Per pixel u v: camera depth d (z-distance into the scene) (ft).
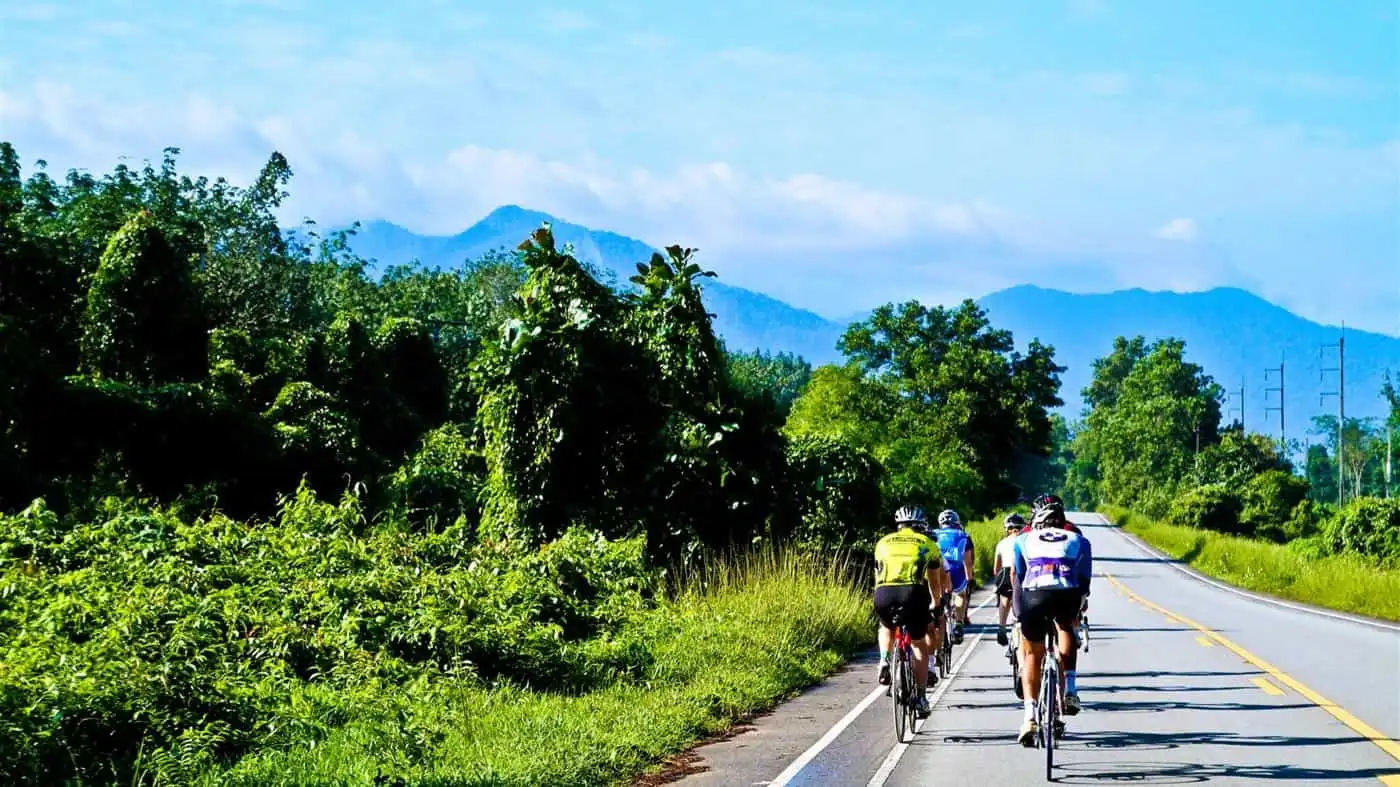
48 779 27.04
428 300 234.38
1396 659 56.95
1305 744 34.01
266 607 44.21
